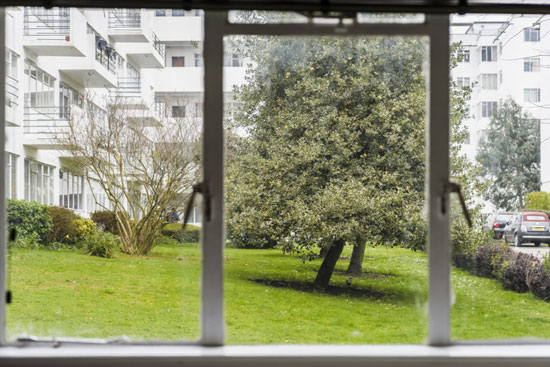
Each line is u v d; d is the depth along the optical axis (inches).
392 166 168.2
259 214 158.2
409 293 162.1
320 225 161.8
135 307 156.3
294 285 155.7
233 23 82.2
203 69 82.0
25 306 157.2
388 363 74.0
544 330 132.7
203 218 80.8
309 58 162.2
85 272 159.3
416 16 86.7
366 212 161.9
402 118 167.5
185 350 77.0
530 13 83.7
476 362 74.2
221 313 80.4
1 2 80.5
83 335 154.3
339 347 78.3
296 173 160.4
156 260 159.3
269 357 74.1
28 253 159.5
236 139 159.0
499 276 133.6
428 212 82.1
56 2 81.1
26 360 74.2
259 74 159.6
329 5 79.4
